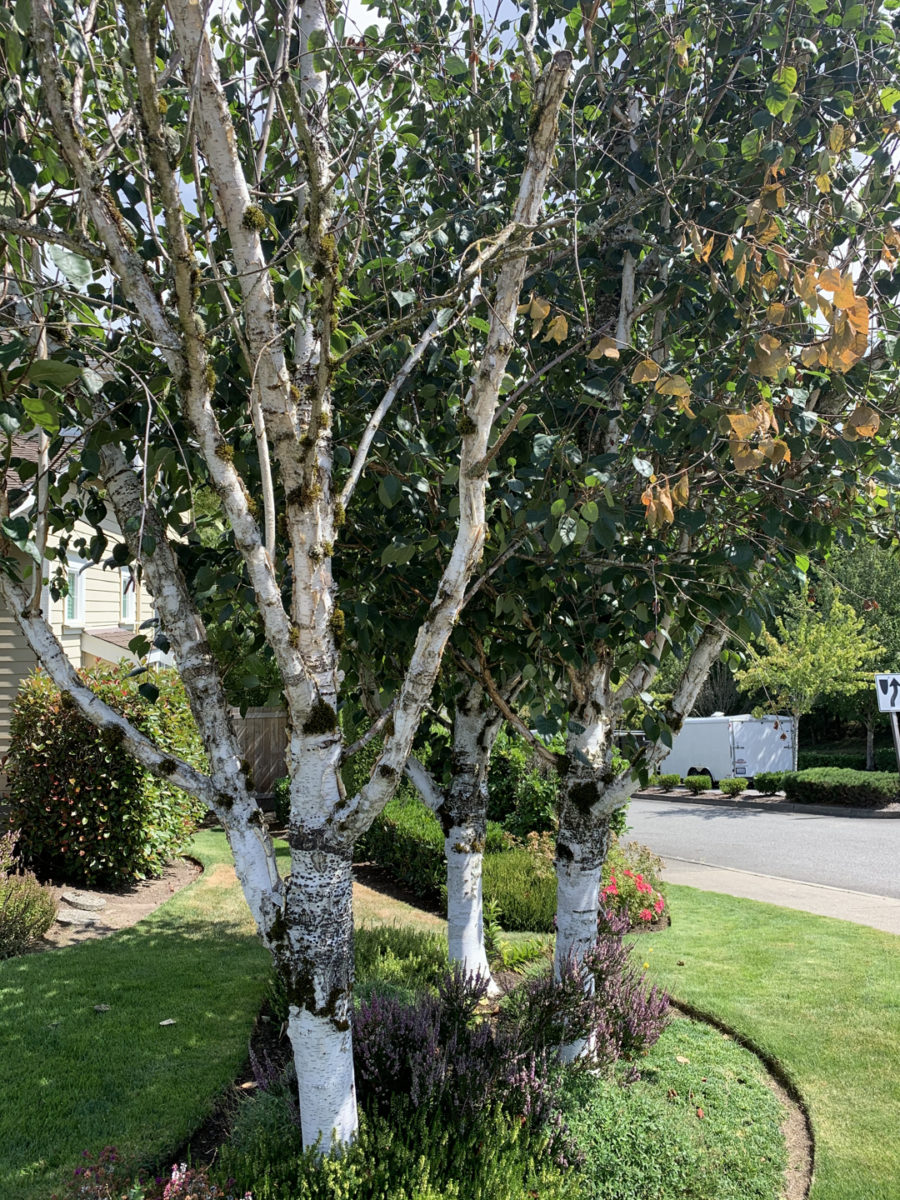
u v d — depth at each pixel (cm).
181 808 943
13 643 948
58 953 631
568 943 467
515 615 386
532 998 446
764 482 374
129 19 240
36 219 356
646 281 461
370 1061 380
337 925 313
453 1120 353
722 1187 368
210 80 275
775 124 403
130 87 329
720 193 427
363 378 459
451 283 445
